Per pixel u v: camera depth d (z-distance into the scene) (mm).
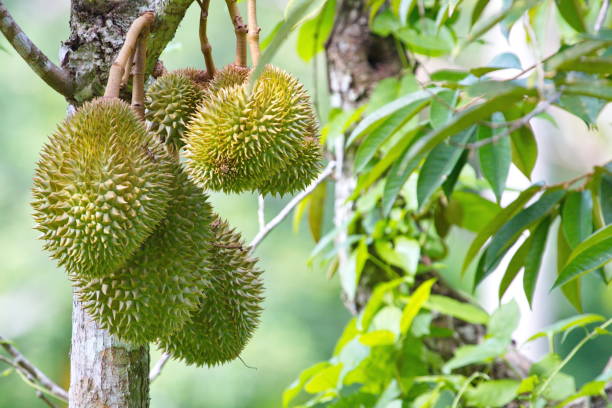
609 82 2525
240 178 2730
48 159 2598
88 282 2645
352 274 3414
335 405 3383
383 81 3449
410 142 2967
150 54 2797
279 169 2748
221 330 2789
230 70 2777
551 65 2477
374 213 3473
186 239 2672
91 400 2775
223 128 2693
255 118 2697
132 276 2633
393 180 2939
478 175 3568
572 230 2930
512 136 3033
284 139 2723
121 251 2578
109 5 2805
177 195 2680
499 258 2990
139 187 2590
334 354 3473
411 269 3375
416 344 3369
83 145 2590
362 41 3582
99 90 2801
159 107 2781
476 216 3475
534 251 3020
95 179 2568
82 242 2564
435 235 3521
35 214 2598
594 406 3244
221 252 2799
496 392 3238
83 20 2803
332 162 3342
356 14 3582
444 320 3463
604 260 2730
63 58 2805
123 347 2787
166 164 2668
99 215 2557
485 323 3334
